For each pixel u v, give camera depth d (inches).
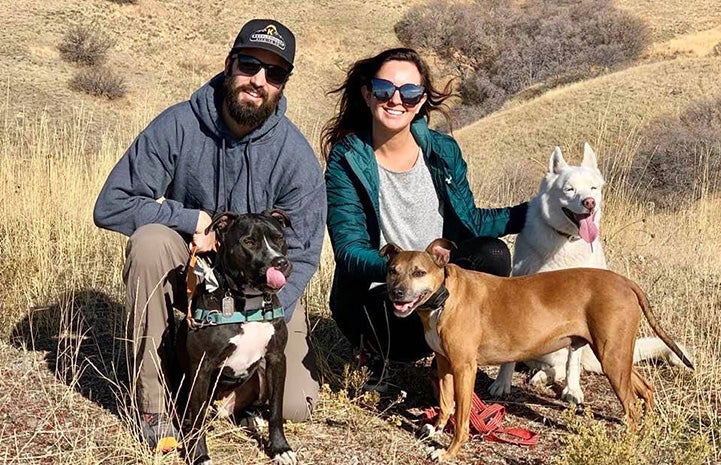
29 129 370.0
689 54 1833.2
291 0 2074.3
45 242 267.7
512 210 226.2
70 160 336.5
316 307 257.6
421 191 204.2
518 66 1847.9
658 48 1911.9
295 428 176.6
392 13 2114.9
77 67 1286.9
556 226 213.3
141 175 172.9
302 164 178.7
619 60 1839.3
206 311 156.0
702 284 285.7
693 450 157.2
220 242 157.6
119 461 157.3
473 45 1975.9
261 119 171.5
